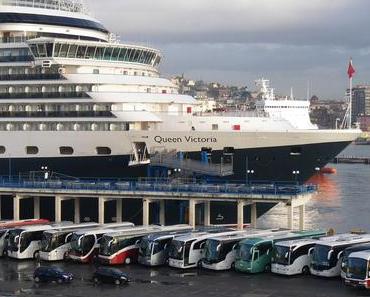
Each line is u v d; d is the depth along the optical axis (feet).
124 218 271.49
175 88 291.79
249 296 166.71
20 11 286.87
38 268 189.88
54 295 171.01
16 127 274.98
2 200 287.89
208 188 247.50
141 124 264.11
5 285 182.91
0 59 274.57
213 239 199.52
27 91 272.51
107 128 264.52
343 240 191.93
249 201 243.19
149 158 263.29
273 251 192.34
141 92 268.62
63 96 267.80
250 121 263.08
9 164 276.82
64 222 247.29
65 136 268.00
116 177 269.85
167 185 252.83
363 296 165.27
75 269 203.82
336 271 185.88
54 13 290.76
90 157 267.39
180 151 261.03
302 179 264.11
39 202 276.82
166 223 268.82
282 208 402.72
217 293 170.50
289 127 265.13
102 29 306.96
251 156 257.96
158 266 204.74
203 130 259.80
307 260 191.83
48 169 273.33
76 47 269.85
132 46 280.51
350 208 426.92
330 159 263.70
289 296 166.30
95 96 262.88
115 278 181.57
